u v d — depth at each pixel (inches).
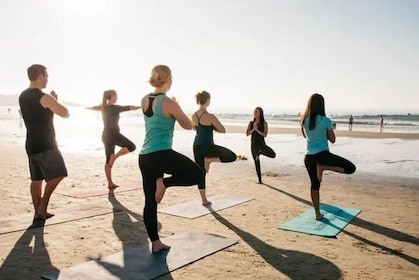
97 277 135.1
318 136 209.9
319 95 208.7
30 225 200.7
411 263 155.0
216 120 239.8
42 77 198.5
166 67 149.9
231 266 148.8
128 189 303.1
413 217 226.8
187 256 156.9
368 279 138.5
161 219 217.8
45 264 148.7
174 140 892.0
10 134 1025.5
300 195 289.7
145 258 154.0
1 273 139.6
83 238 181.5
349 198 280.5
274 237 186.7
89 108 301.0
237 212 235.1
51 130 203.3
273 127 1624.0
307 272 143.9
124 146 296.7
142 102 153.6
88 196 276.7
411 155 594.9
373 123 2190.0
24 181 335.9
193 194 289.0
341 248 172.1
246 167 454.9
